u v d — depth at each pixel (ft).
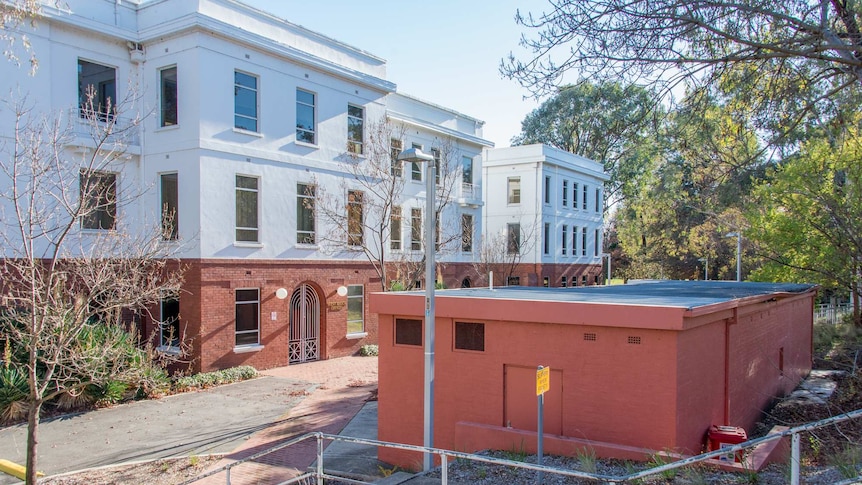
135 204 64.54
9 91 54.44
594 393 31.17
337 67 76.23
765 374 45.21
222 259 63.93
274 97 69.77
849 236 47.44
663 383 29.27
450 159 95.35
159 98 65.16
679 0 31.37
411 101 93.86
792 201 60.34
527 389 33.71
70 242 55.42
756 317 43.24
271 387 60.18
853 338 75.92
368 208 79.41
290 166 71.46
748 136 41.93
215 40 63.62
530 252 127.54
